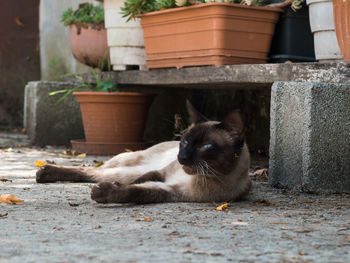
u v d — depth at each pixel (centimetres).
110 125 288
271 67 233
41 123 318
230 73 243
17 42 467
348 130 217
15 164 257
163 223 185
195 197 207
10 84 466
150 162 231
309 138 215
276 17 253
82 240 173
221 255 166
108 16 285
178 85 290
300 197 213
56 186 220
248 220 188
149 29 265
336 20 216
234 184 208
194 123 206
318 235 177
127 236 175
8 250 167
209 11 245
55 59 425
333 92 216
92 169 229
